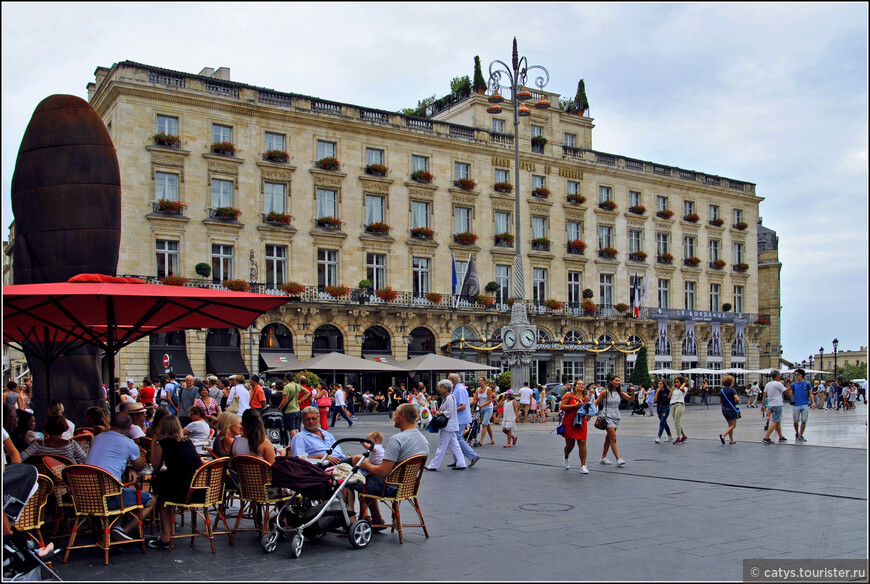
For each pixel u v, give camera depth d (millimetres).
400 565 8570
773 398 22812
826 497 12672
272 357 46438
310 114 48562
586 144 64562
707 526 10336
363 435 27891
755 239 72250
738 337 69062
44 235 14188
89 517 9695
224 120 45875
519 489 14016
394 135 52000
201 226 44688
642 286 63562
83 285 9977
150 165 43312
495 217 56656
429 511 11852
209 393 25641
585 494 13289
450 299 53438
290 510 9820
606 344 60531
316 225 48719
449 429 17188
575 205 59812
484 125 58438
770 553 8781
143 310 12023
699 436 26000
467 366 41500
